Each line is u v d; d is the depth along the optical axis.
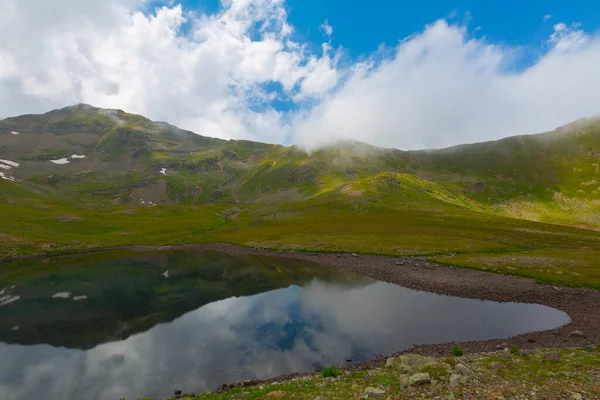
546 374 15.40
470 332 33.84
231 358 29.47
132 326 39.34
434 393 14.03
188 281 62.41
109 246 112.19
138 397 23.66
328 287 55.47
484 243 87.19
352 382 17.97
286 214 179.12
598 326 33.66
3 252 90.94
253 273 68.44
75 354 31.84
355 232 116.56
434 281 55.41
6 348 33.69
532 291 46.97
